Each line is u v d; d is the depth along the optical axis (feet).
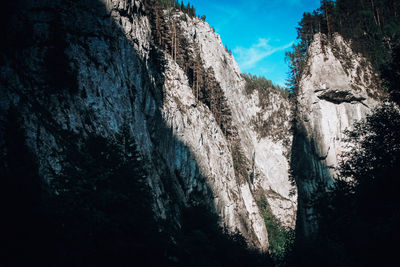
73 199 45.39
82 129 86.43
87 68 97.60
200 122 211.82
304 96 217.56
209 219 135.03
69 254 38.73
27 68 83.46
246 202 278.05
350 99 201.57
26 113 75.20
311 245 81.00
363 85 205.67
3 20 86.17
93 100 94.89
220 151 237.04
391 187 44.14
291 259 90.27
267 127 485.97
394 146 51.62
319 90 207.72
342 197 57.72
